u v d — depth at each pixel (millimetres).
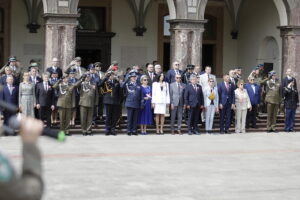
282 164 14797
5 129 3475
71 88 19203
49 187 11289
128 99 19859
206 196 10875
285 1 25375
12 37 28672
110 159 14828
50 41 22078
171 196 10781
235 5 31844
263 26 30141
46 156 15047
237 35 32062
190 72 21688
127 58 30344
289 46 25531
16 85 18938
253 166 14383
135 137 19516
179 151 16531
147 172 13180
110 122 19906
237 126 21641
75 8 22219
